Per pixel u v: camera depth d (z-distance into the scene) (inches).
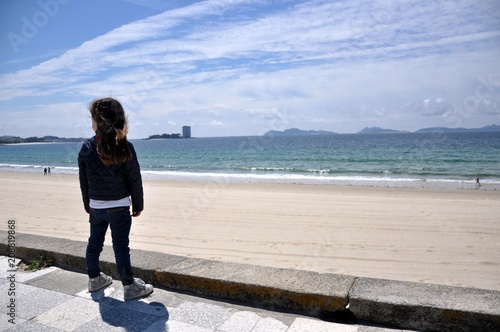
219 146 3681.1
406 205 466.0
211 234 335.6
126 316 128.9
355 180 783.7
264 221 383.9
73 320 126.3
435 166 1163.9
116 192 133.4
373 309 124.0
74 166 1598.2
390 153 1804.9
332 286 135.3
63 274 165.8
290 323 124.6
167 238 323.9
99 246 146.2
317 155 1849.2
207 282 144.6
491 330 112.3
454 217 394.3
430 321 118.3
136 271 158.4
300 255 272.8
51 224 387.9
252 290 138.0
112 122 126.2
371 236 322.3
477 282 221.6
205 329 120.4
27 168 1440.7
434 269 243.1
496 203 477.1
